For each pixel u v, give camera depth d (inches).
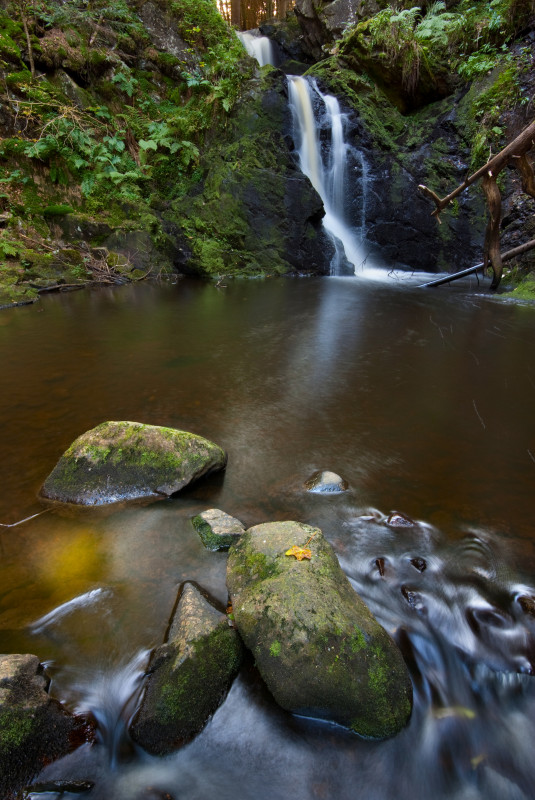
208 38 507.5
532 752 57.1
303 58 640.4
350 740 56.9
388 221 446.3
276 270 414.0
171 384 159.9
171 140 432.5
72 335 219.8
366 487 102.0
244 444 119.3
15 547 81.4
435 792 53.2
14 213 345.4
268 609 63.7
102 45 442.6
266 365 181.9
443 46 470.3
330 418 136.3
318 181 465.4
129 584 74.5
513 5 418.3
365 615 65.9
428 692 62.3
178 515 90.7
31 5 399.9
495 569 79.2
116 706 57.9
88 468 96.8
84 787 51.1
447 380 168.6
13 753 49.9
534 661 65.1
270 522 82.3
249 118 436.8
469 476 107.4
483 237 410.6
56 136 364.5
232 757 55.0
